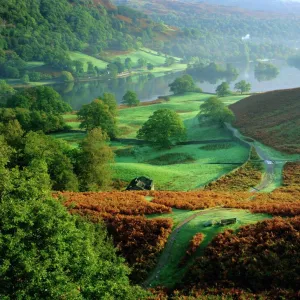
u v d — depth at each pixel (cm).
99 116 9562
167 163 7512
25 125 10156
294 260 2397
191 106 14462
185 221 3180
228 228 2905
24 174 3195
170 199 3903
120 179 6084
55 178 4725
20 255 1861
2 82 18675
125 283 2144
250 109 11362
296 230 2658
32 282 1781
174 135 8531
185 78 19212
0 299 1711
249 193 4553
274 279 2305
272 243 2581
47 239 2009
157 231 3084
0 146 4400
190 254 2708
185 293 2369
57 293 1783
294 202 3478
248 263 2473
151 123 8575
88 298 1938
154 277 2623
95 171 5275
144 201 3850
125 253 2950
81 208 3688
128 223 3269
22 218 2027
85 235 2453
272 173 5850
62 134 10450
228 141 8638
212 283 2419
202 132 10025
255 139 8338
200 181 5791
